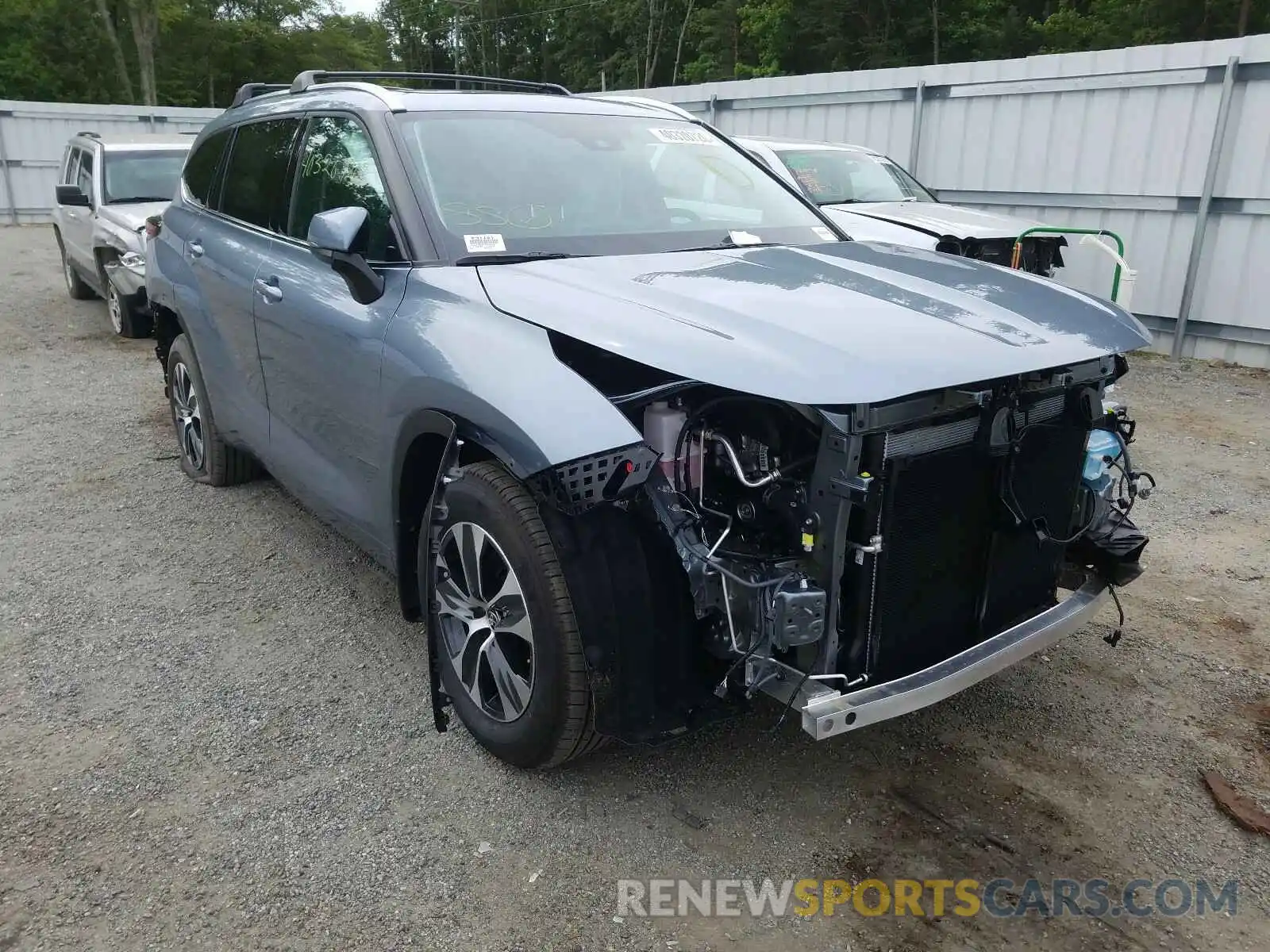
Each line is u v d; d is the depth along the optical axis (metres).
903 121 11.68
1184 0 35.38
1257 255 9.13
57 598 4.24
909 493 2.56
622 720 2.64
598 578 2.60
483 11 75.12
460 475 2.95
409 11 79.62
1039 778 3.12
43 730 3.30
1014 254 8.14
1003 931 2.50
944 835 2.85
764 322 2.61
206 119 23.14
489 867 2.70
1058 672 3.77
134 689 3.56
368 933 2.47
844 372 2.37
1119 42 37.66
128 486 5.63
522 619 2.82
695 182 3.90
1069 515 3.14
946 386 2.40
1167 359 9.74
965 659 2.72
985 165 11.03
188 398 5.56
